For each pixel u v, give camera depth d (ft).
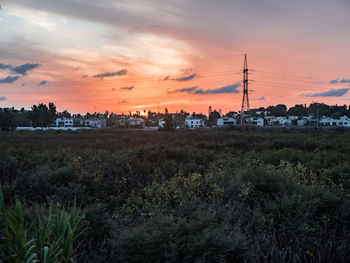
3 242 9.66
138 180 24.41
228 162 32.14
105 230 13.48
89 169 25.12
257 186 17.34
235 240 9.84
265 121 389.60
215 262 9.36
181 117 484.33
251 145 57.88
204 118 530.27
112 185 22.30
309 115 408.67
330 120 350.02
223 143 61.98
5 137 100.73
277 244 11.68
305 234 12.94
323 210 15.53
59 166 29.71
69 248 9.23
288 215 13.51
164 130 168.45
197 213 11.66
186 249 9.35
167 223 10.21
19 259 8.47
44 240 9.02
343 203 15.43
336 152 40.50
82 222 12.62
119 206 18.28
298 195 15.38
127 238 9.65
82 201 16.94
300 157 37.35
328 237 12.82
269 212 14.47
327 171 24.77
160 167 30.50
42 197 18.31
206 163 34.50
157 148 41.98
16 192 18.61
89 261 10.44
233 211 14.10
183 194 17.38
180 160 37.14
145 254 9.45
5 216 9.79
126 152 42.11
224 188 17.97
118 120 417.90
